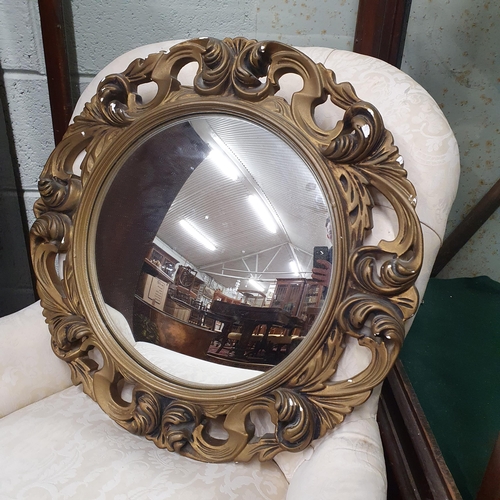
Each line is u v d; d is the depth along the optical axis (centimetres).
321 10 90
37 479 59
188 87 66
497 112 107
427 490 63
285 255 61
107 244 71
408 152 58
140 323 69
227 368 64
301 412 58
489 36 99
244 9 90
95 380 70
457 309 124
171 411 65
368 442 57
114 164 69
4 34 91
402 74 60
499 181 113
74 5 89
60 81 91
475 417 90
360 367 60
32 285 117
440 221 59
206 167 65
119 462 62
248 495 58
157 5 89
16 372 72
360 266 56
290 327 61
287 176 60
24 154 104
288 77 65
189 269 66
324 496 50
